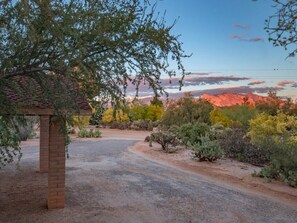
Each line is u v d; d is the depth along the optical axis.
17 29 4.02
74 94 4.95
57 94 4.92
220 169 13.38
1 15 3.79
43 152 12.06
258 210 8.03
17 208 7.57
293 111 31.56
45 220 6.77
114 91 4.62
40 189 9.47
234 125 26.44
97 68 4.44
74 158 15.78
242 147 15.88
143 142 23.53
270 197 9.44
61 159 7.52
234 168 13.60
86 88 4.73
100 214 7.23
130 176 11.70
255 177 11.92
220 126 27.34
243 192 9.95
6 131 5.03
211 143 15.59
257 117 22.34
